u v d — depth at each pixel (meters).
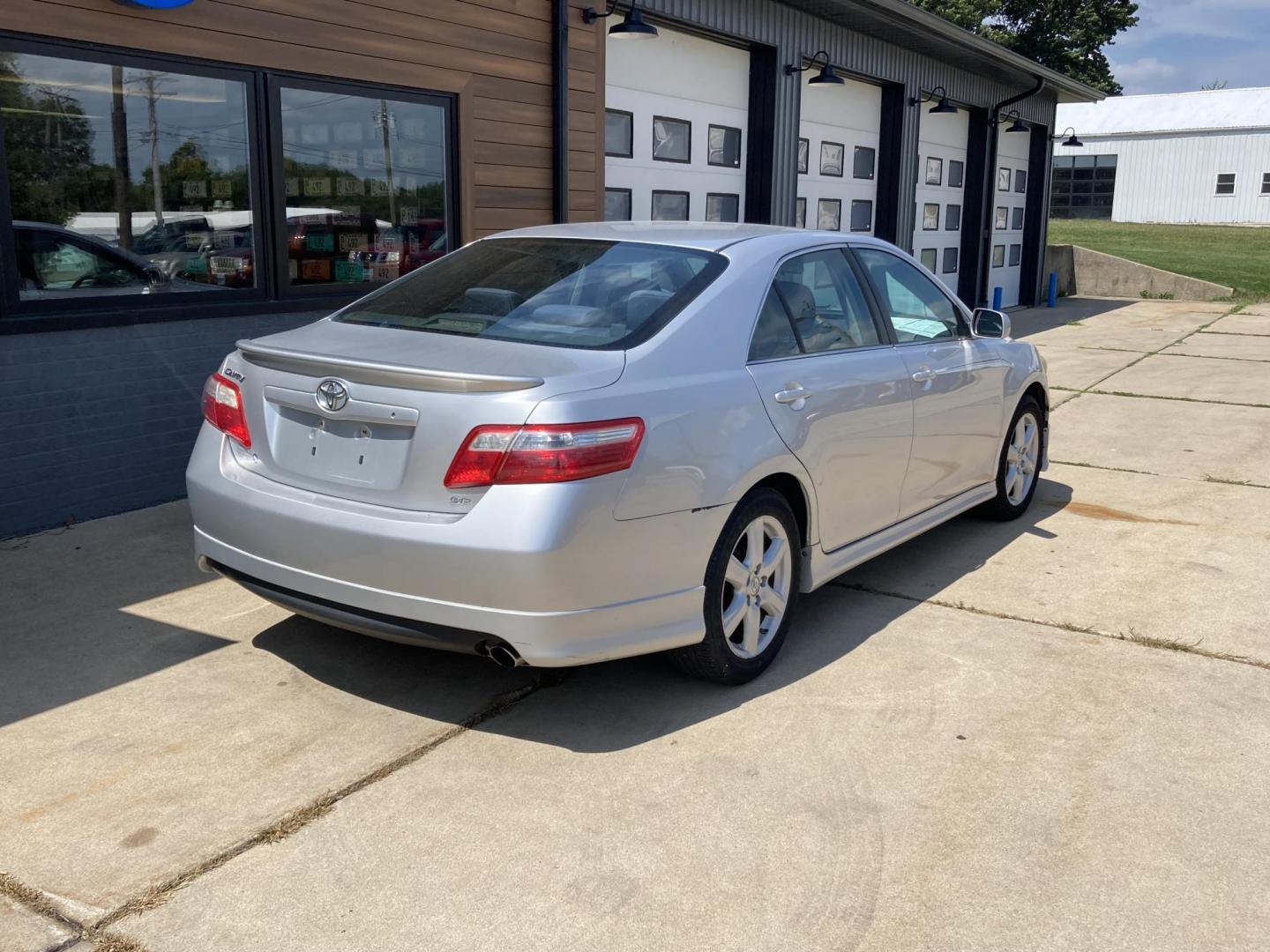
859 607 4.56
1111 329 15.80
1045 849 2.84
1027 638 4.24
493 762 3.23
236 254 6.01
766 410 3.64
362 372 3.15
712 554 3.47
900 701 3.68
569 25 7.98
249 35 5.83
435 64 6.99
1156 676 3.91
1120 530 5.75
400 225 7.02
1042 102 17.92
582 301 3.67
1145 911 2.60
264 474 3.46
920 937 2.49
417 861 2.74
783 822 2.94
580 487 3.01
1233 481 6.84
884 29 12.01
